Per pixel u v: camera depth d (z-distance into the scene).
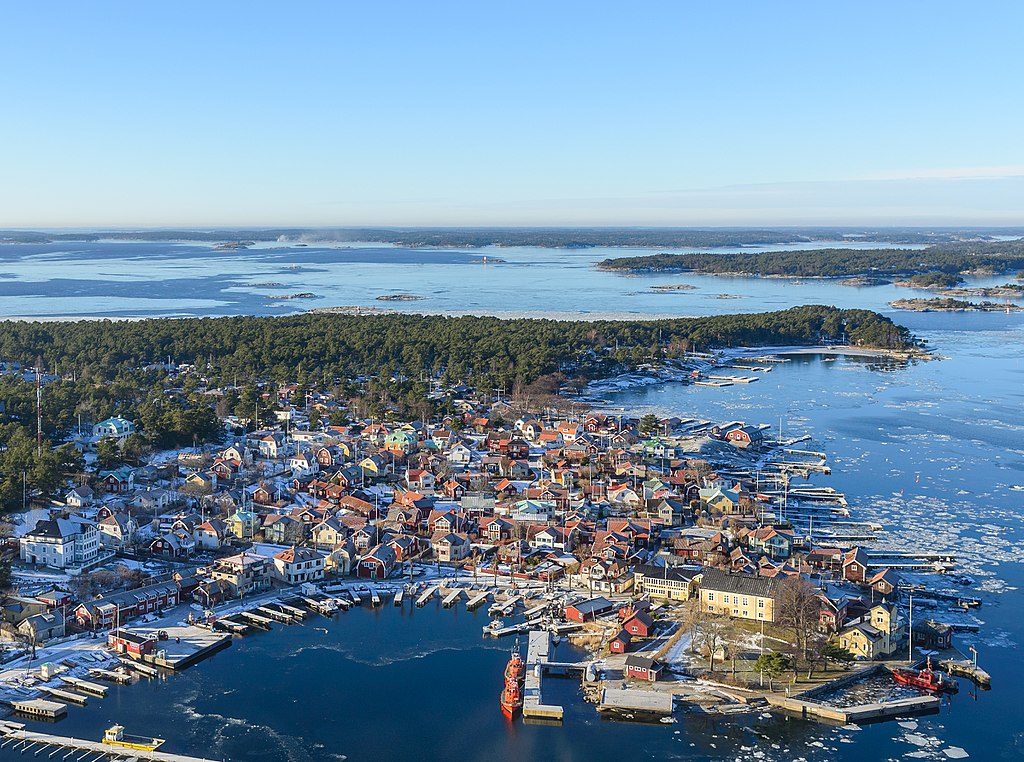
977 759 153.00
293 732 160.38
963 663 181.38
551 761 152.62
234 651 191.00
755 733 160.50
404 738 159.00
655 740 158.50
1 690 171.75
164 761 151.00
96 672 179.88
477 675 181.12
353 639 197.00
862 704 167.75
